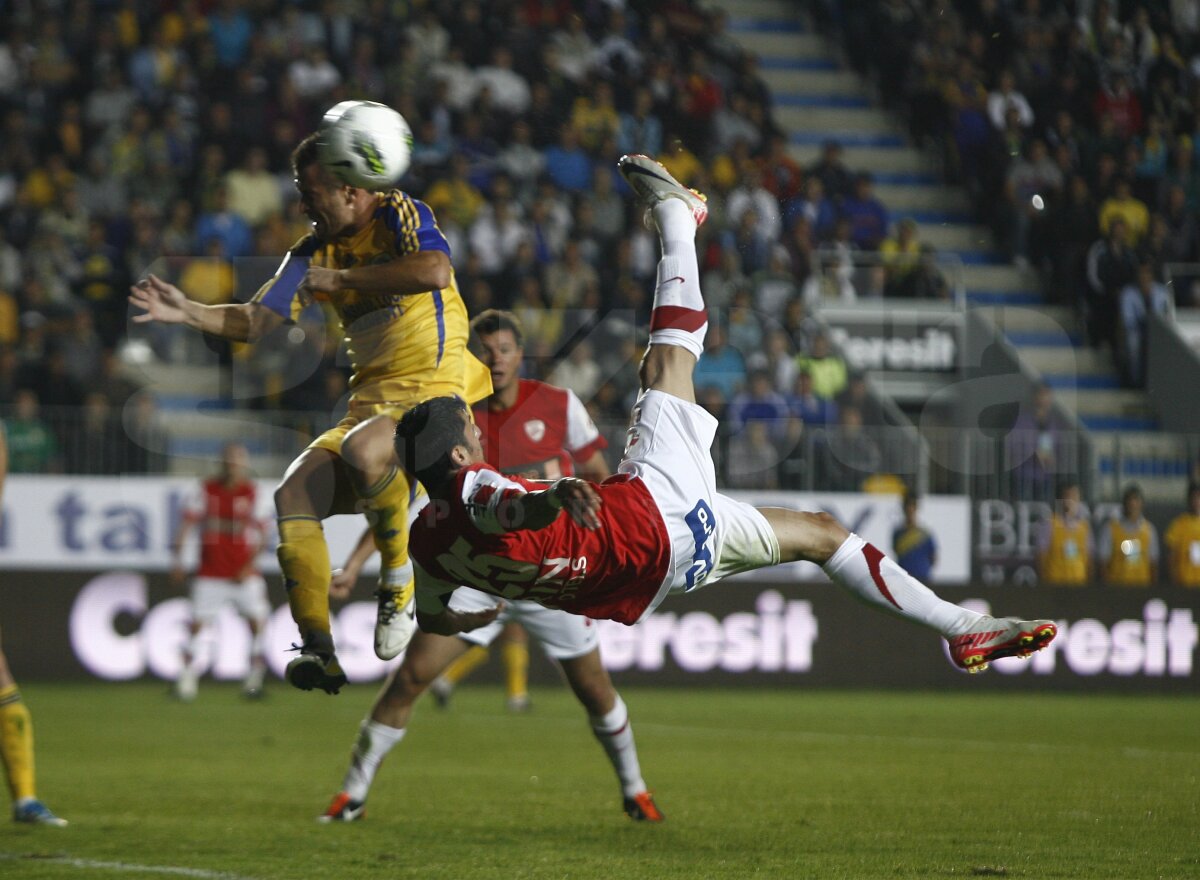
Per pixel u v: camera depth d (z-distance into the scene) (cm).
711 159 2331
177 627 1828
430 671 804
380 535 682
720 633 1909
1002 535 1919
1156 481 2031
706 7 2833
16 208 2077
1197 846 723
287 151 2244
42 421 1781
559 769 1064
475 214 2170
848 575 637
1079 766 1092
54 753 1147
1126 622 1948
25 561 1778
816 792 936
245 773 1030
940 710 1641
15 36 2306
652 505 607
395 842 730
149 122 2231
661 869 652
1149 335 2309
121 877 624
